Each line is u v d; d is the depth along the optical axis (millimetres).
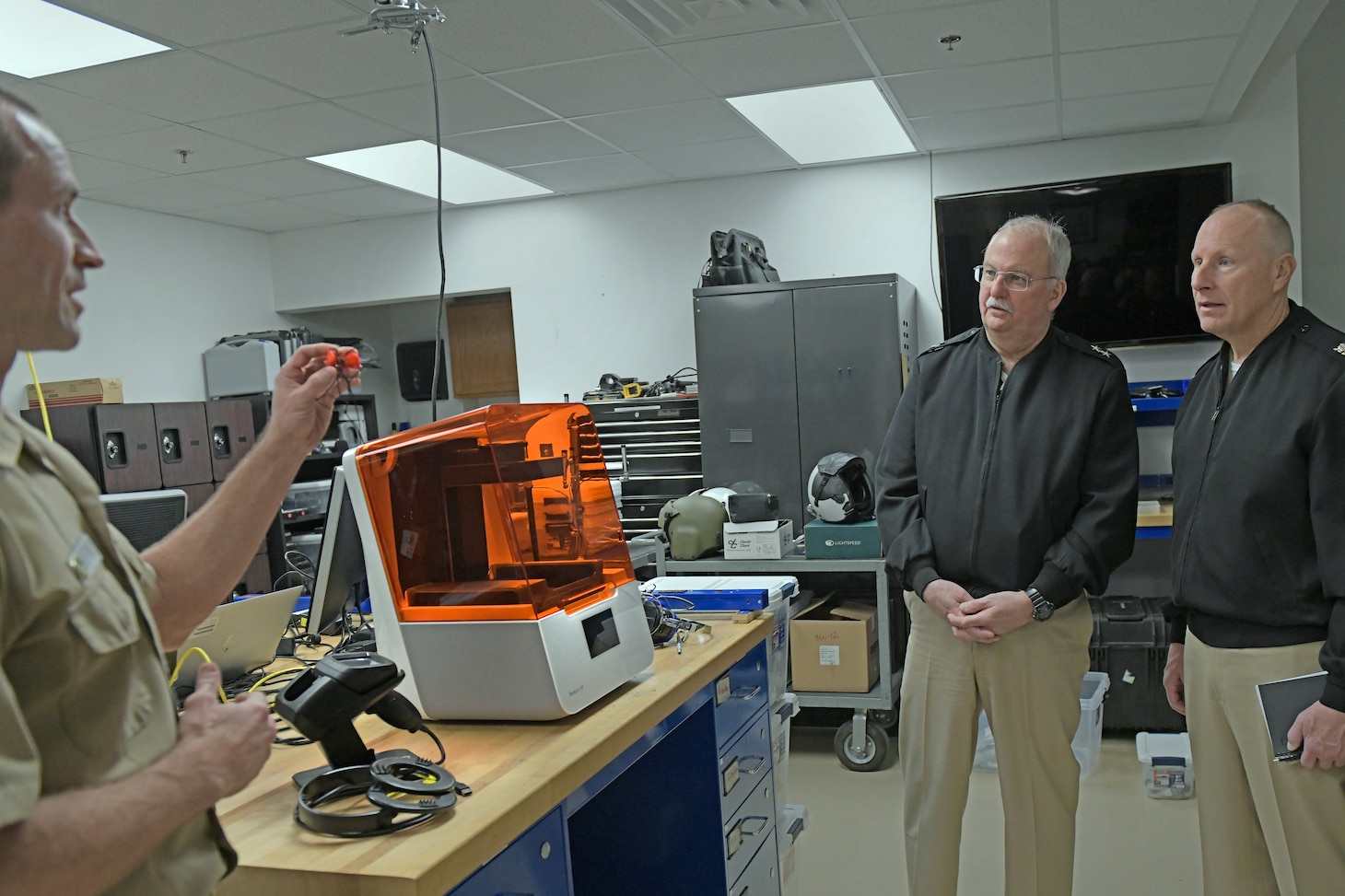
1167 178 4379
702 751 1900
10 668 775
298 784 1258
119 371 5117
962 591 2045
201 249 5609
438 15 2057
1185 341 4434
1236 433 1814
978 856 2992
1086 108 4211
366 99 3721
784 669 2559
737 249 4680
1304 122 4680
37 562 770
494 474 1479
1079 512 2041
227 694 1829
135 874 855
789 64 3590
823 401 4543
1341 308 4680
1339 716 1611
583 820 2020
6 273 762
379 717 1535
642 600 1874
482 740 1442
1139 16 3246
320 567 2078
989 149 4828
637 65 3529
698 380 4707
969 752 2121
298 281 6023
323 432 1290
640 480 4902
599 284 5496
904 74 3736
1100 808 3318
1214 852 1921
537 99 3848
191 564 1134
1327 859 1701
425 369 6297
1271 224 1783
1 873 696
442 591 1515
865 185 5023
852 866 2994
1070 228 4543
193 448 4805
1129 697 3908
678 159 4832
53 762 796
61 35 3084
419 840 1106
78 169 4367
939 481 2152
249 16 2928
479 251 5699
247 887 1085
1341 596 1634
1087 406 2031
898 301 4430
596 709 1554
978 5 3133
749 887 2078
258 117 3844
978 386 2137
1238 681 1818
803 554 3953
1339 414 1656
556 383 5617
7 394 4570
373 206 5480
